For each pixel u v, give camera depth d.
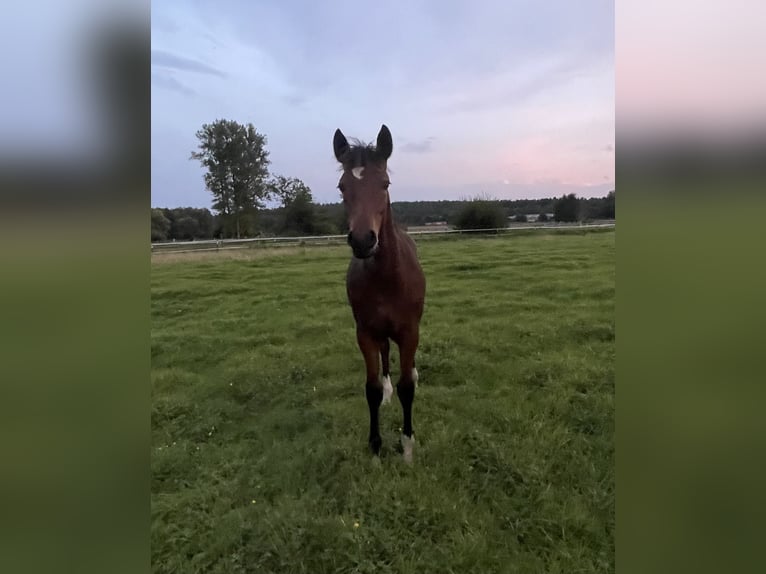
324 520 2.45
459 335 5.55
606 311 6.43
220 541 2.38
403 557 2.22
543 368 4.39
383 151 2.83
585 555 2.21
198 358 5.52
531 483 2.70
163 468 3.06
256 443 3.39
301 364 4.93
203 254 14.09
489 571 2.14
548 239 15.45
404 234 3.96
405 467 2.93
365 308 3.02
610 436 3.13
